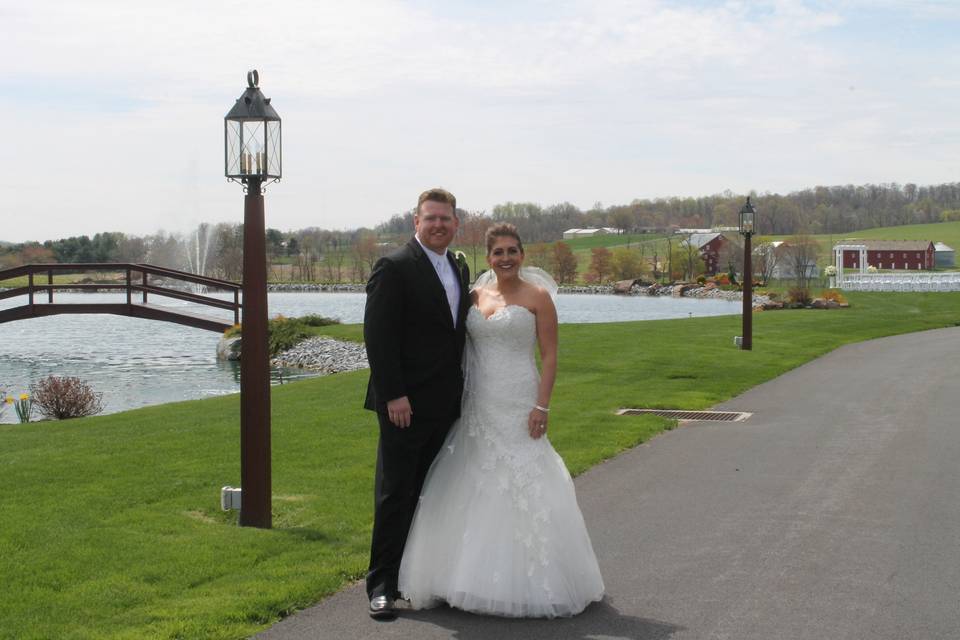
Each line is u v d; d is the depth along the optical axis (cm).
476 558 521
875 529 679
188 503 753
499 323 549
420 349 545
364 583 572
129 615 499
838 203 19450
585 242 16512
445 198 555
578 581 524
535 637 487
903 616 508
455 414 558
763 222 17688
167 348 3372
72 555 606
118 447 1003
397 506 539
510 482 530
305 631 494
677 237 15600
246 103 682
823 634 484
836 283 5794
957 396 1384
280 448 988
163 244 10181
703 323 2977
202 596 534
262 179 679
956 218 18562
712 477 860
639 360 1914
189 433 1095
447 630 498
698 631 491
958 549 629
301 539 654
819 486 818
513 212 17875
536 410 545
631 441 1031
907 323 3103
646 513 734
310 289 11731
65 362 2866
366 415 1217
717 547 641
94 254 10331
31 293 3222
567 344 2255
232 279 9938
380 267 542
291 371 2673
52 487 805
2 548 621
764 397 1412
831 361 1942
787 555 620
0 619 492
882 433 1080
